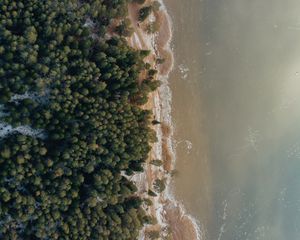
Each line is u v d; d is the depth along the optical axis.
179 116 91.00
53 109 74.62
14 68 72.31
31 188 72.88
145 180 86.38
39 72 74.44
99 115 76.19
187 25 92.25
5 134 74.50
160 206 88.44
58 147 75.56
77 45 76.94
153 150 87.88
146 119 83.12
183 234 89.62
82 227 74.50
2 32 72.19
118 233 77.88
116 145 77.38
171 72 90.94
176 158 90.44
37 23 74.25
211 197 92.31
